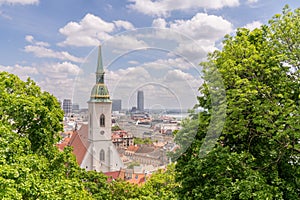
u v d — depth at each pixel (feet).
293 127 31.07
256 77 35.04
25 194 25.52
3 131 29.37
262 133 35.81
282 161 36.29
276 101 33.06
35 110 34.40
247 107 33.73
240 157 33.58
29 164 28.30
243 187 30.81
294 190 34.42
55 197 27.63
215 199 31.65
